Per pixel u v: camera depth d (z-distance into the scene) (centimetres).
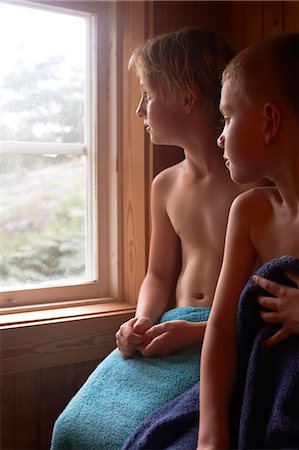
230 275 86
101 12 139
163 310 117
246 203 86
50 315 126
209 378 81
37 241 134
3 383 118
